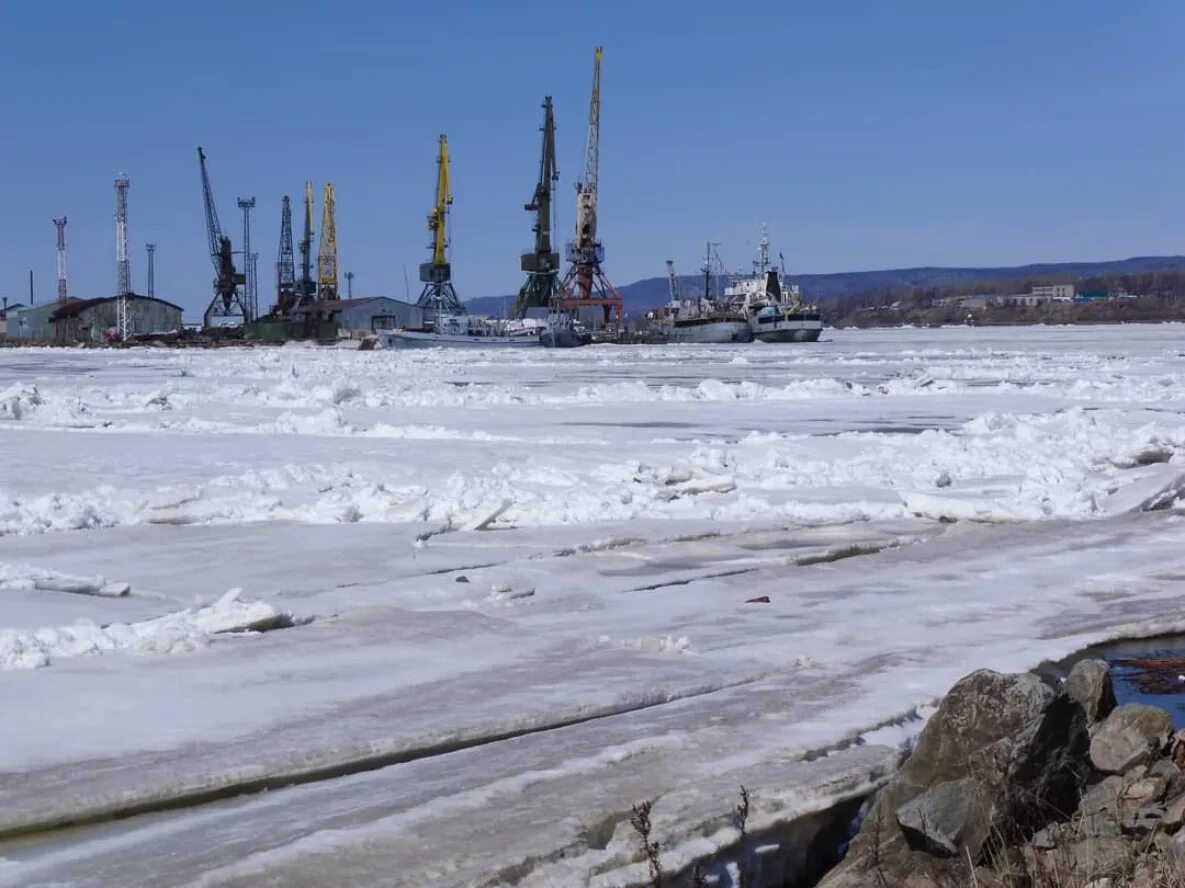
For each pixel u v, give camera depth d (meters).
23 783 7.23
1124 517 17.30
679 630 11.13
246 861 6.30
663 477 19.45
